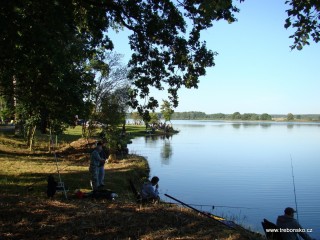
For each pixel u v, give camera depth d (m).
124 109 29.34
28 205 9.02
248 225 13.63
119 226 8.09
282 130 115.88
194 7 10.56
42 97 15.97
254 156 40.16
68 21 10.84
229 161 35.12
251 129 121.38
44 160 24.70
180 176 25.38
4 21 9.61
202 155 39.94
